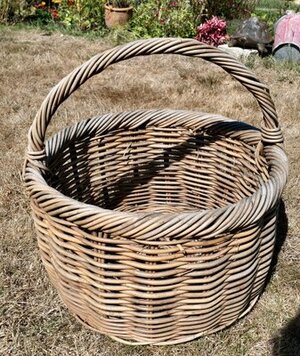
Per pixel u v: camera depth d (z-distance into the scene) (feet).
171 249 4.26
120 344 5.31
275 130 5.28
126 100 10.82
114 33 14.94
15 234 6.80
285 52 13.57
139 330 4.94
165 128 6.75
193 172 6.97
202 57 4.60
